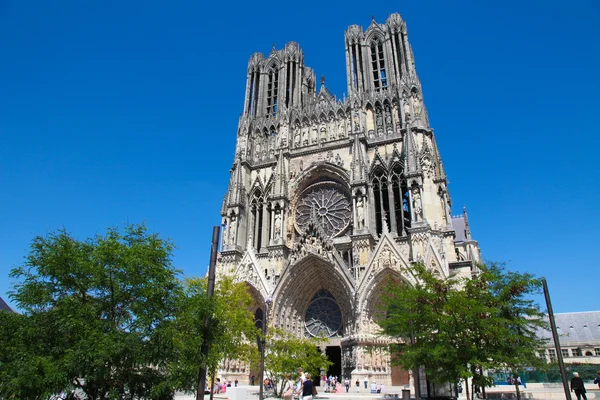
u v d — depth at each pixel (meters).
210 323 28.75
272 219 69.00
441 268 54.81
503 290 37.09
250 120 81.00
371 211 64.06
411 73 71.19
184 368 25.91
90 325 25.00
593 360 100.19
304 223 69.50
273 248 66.38
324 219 68.38
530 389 53.78
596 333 106.12
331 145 71.75
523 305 37.59
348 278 58.06
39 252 27.02
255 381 62.38
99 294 26.94
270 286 63.31
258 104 83.12
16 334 24.55
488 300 36.19
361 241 60.41
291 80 83.06
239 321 47.53
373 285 56.09
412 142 63.56
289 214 70.44
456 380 33.09
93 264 26.58
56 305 25.95
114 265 27.03
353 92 75.12
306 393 26.69
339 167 69.19
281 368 46.09
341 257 61.72
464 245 87.38
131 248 28.06
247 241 70.62
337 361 64.31
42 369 22.88
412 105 68.50
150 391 25.77
